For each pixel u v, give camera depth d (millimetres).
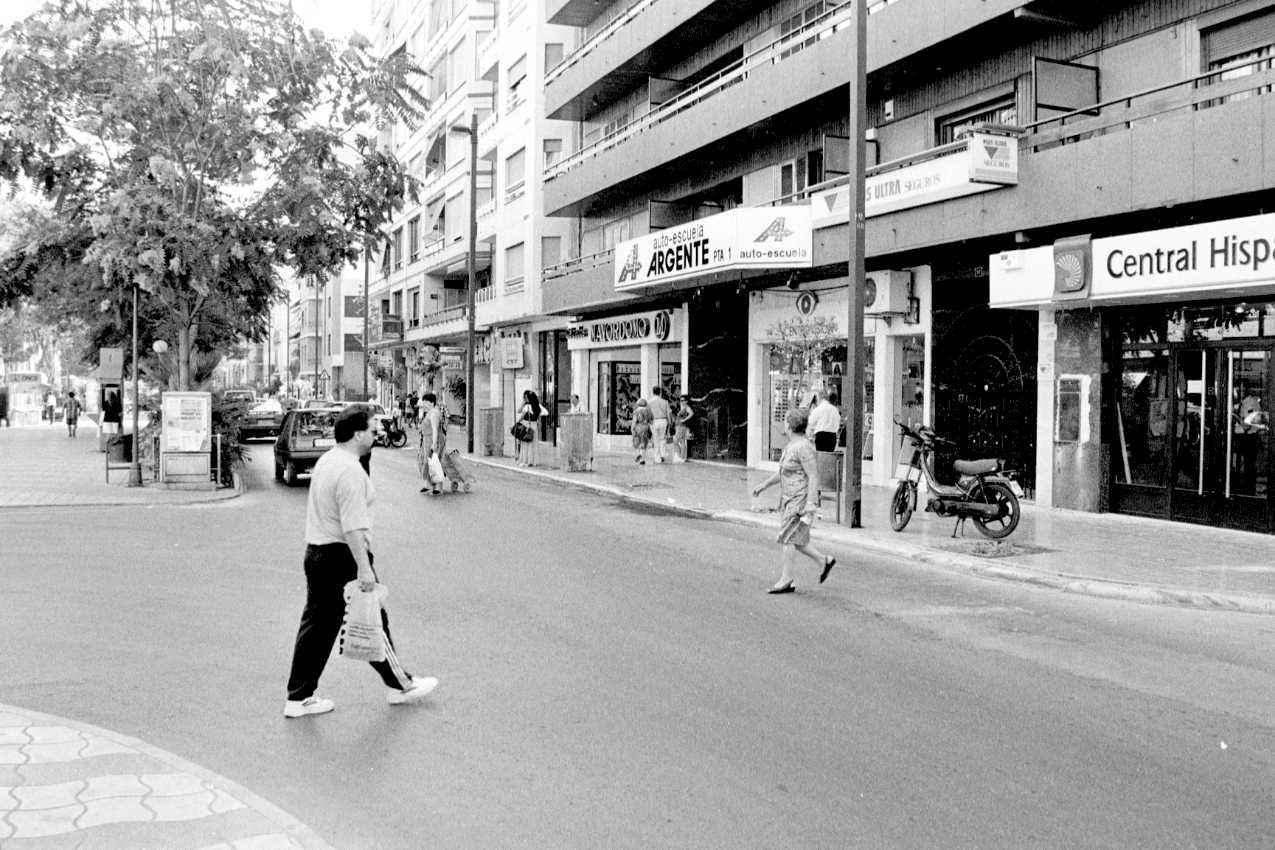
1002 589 10328
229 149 18750
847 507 14203
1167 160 12906
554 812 4602
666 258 22766
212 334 27031
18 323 54188
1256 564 11070
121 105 17766
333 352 78562
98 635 7820
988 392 17438
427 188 50281
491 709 6086
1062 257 14312
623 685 6594
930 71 18125
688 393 26719
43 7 17594
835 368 21281
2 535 13055
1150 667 7289
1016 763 5277
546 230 35344
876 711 6121
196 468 19359
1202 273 12500
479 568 10953
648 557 11891
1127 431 15109
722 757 5305
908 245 17125
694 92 26641
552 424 36906
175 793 4586
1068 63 15086
